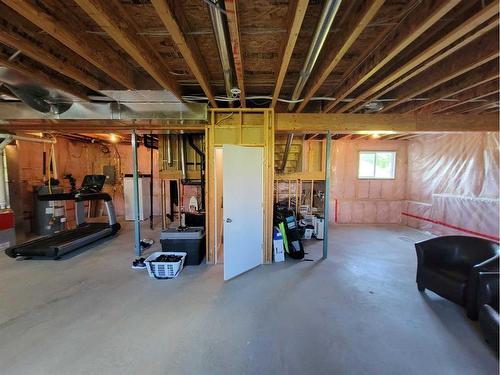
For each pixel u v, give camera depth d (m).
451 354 2.01
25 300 2.84
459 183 5.25
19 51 2.18
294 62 2.78
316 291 3.07
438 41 1.91
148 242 4.99
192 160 5.46
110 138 7.06
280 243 4.15
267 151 3.97
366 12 1.59
